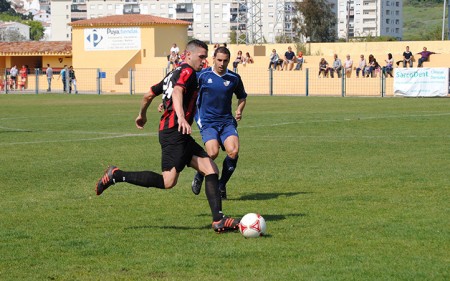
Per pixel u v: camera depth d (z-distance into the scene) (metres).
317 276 9.26
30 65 89.69
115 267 9.80
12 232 11.98
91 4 183.62
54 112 43.25
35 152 23.56
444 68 55.50
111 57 79.38
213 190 11.75
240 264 9.88
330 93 64.00
